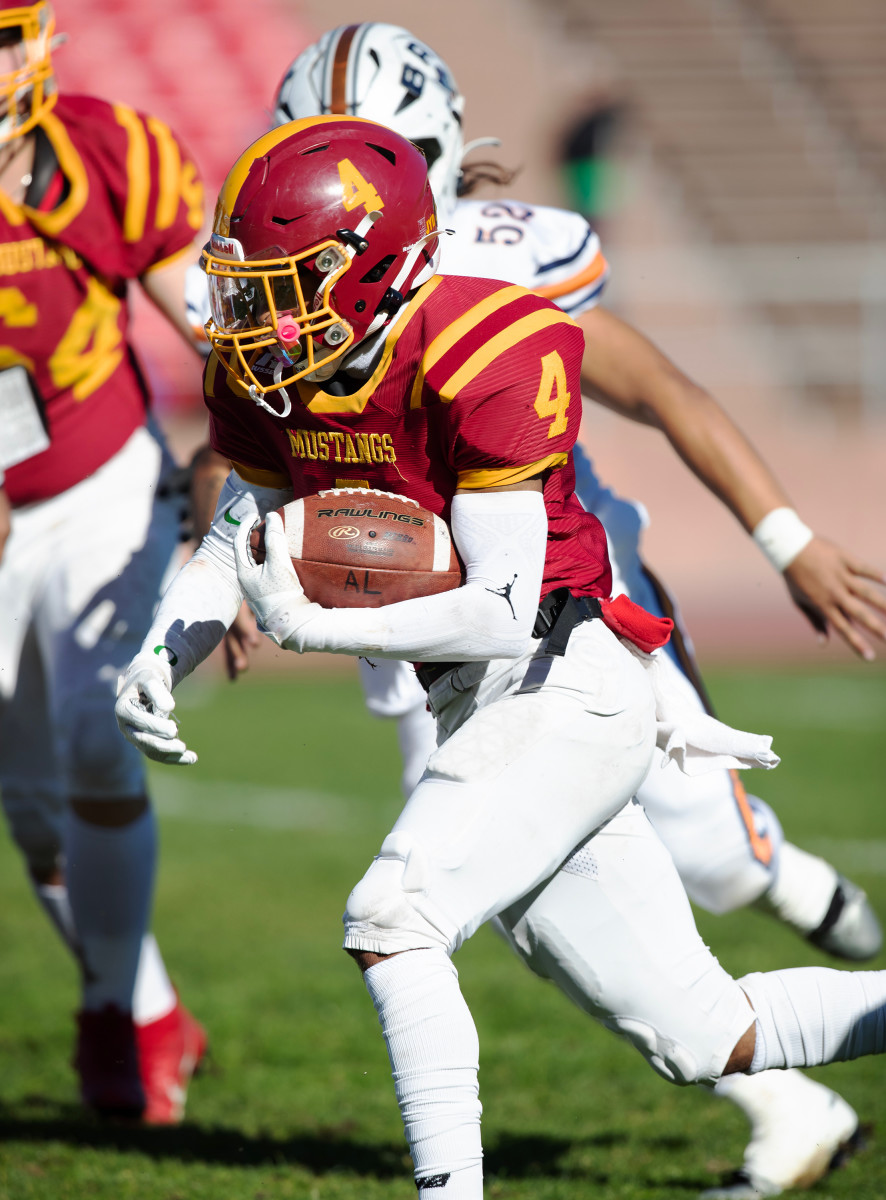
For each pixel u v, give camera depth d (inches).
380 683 465.1
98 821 494.6
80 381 497.0
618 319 456.8
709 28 2770.7
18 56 469.1
